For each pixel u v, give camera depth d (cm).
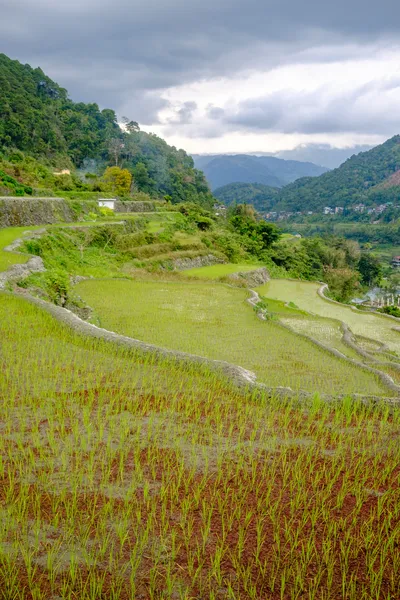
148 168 13988
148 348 1200
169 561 472
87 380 1003
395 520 546
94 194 7181
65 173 8531
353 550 492
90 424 772
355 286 7656
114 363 1123
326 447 740
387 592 440
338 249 9350
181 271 4575
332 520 542
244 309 2630
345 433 793
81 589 432
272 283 4925
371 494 603
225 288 3272
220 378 1034
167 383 1012
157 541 500
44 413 818
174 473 636
